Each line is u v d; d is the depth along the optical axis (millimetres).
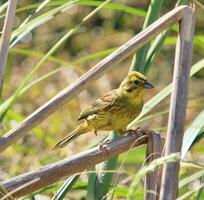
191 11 9258
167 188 8766
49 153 15727
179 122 9023
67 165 8953
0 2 10422
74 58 24453
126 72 23172
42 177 8898
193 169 13102
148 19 10516
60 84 21750
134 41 9094
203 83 23047
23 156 15000
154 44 10547
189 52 9180
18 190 8820
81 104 20453
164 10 23328
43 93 21109
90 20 25391
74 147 16438
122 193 10547
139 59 10617
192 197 9641
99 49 24812
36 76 22141
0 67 9273
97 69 8992
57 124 18625
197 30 24547
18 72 22281
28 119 8859
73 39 24844
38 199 10875
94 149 9125
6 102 9992
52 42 23531
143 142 9344
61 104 8922
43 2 9852
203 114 9492
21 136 8852
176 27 11289
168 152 8961
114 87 22750
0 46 9328
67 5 9859
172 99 9117
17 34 9719
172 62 23875
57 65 22688
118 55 9031
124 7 11180
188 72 9156
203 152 13883
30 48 23281
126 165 14398
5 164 15156
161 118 19484
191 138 9297
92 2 10867
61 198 9594
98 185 10047
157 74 23500
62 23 24328
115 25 25609
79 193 12766
